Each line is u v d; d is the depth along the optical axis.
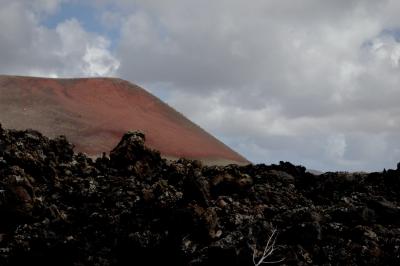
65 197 17.58
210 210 13.95
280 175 21.14
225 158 61.28
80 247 14.12
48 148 20.88
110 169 20.44
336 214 15.13
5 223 15.26
